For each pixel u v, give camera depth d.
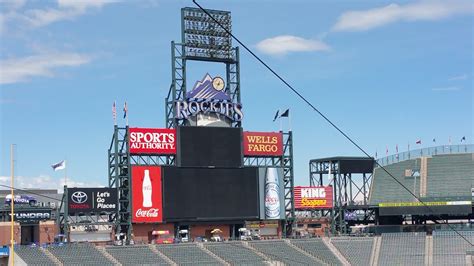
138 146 108.31
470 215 142.50
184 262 103.69
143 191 108.00
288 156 122.12
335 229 129.88
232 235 116.50
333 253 118.75
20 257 96.12
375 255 119.38
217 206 113.25
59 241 104.06
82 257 99.50
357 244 122.44
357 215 142.38
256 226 119.44
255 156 118.81
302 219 126.12
